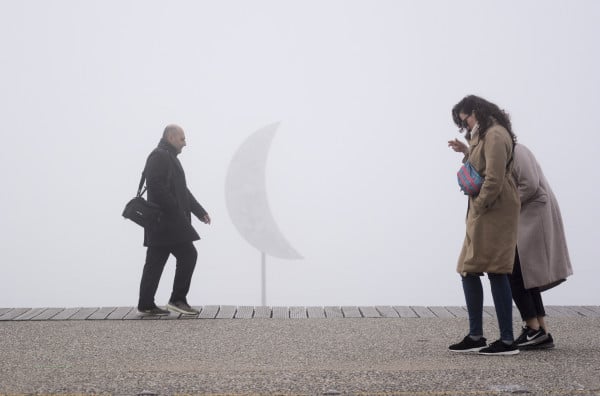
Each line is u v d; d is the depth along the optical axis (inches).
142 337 360.5
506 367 281.3
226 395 236.4
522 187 322.0
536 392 237.8
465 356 309.4
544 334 324.2
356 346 336.2
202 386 249.1
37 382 255.9
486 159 306.3
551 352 318.3
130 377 264.5
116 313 444.1
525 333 325.7
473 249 310.7
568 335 366.6
